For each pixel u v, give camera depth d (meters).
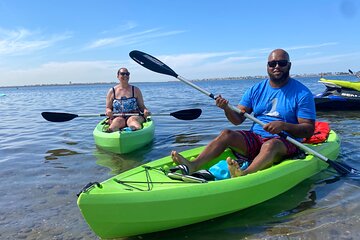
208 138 6.73
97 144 6.11
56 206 3.58
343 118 8.97
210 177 3.31
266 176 3.39
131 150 5.81
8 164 5.31
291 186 3.71
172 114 6.57
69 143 6.77
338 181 3.95
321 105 10.70
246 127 7.88
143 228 2.78
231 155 4.17
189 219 2.91
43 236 2.95
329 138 4.96
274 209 3.27
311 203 3.38
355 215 3.10
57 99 26.88
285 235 2.80
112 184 2.97
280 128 3.71
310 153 3.99
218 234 2.86
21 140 7.36
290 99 3.90
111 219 2.64
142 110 6.92
